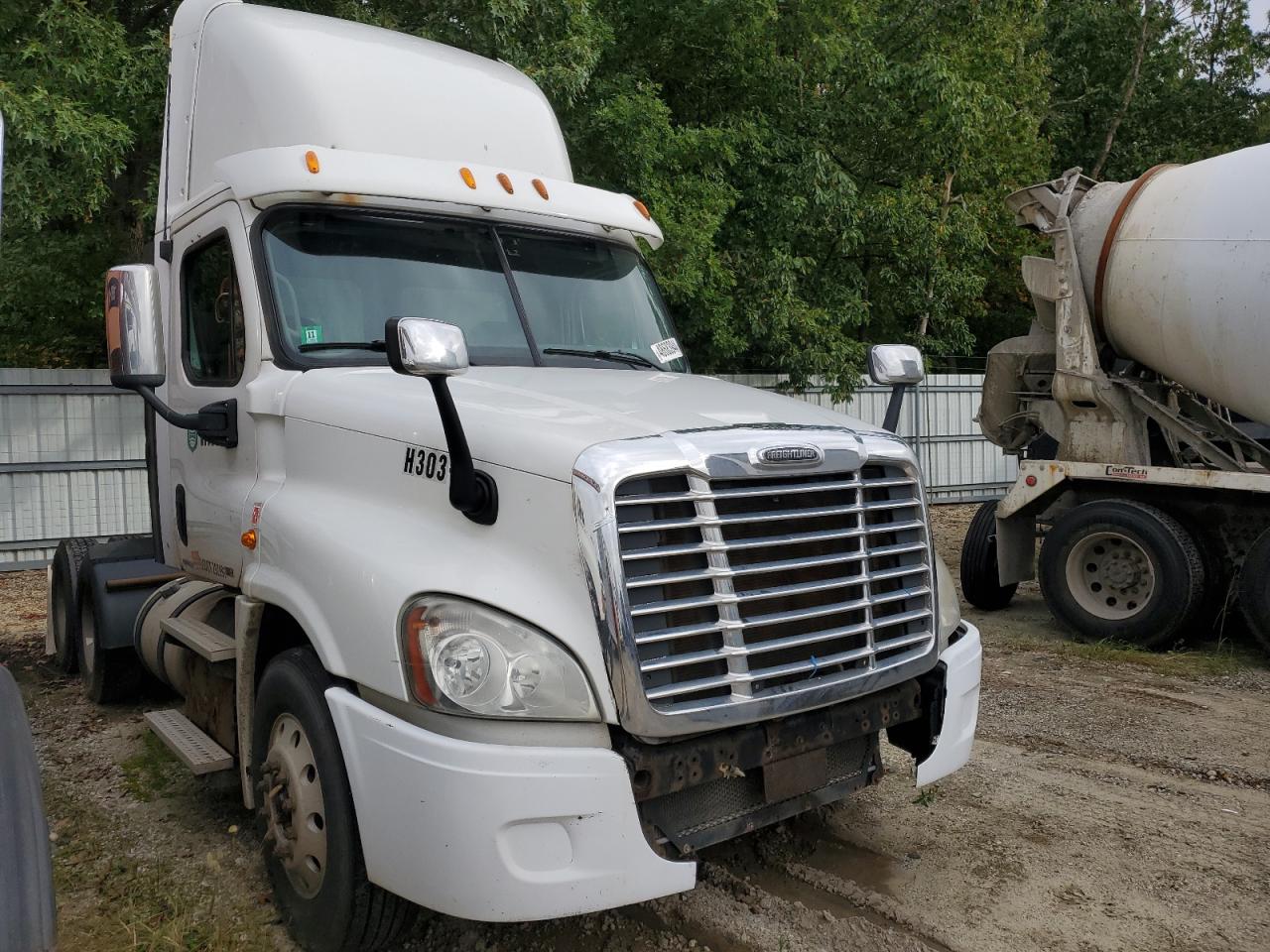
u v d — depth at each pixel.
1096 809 4.60
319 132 4.34
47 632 7.50
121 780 5.09
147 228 12.84
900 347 4.13
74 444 11.93
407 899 3.01
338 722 3.05
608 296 4.75
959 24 17.61
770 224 15.62
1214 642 7.95
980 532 9.04
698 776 2.95
